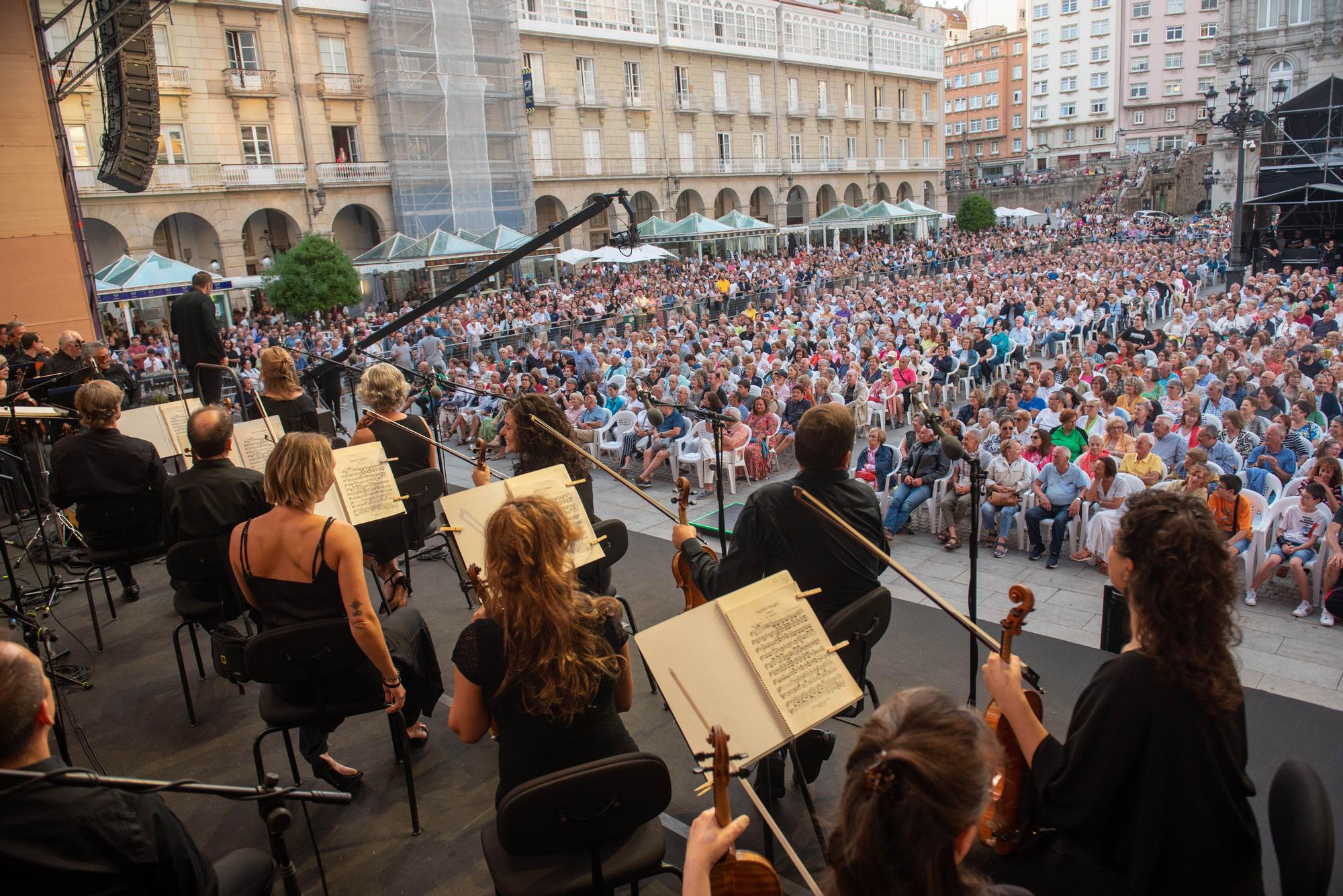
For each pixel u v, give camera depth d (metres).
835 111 50.59
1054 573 6.97
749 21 44.97
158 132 11.91
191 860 1.93
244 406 7.35
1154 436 8.38
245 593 3.38
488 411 12.86
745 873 1.64
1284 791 2.12
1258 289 18.50
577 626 2.40
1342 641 5.46
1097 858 2.03
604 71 39.38
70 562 6.26
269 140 30.16
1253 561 6.30
